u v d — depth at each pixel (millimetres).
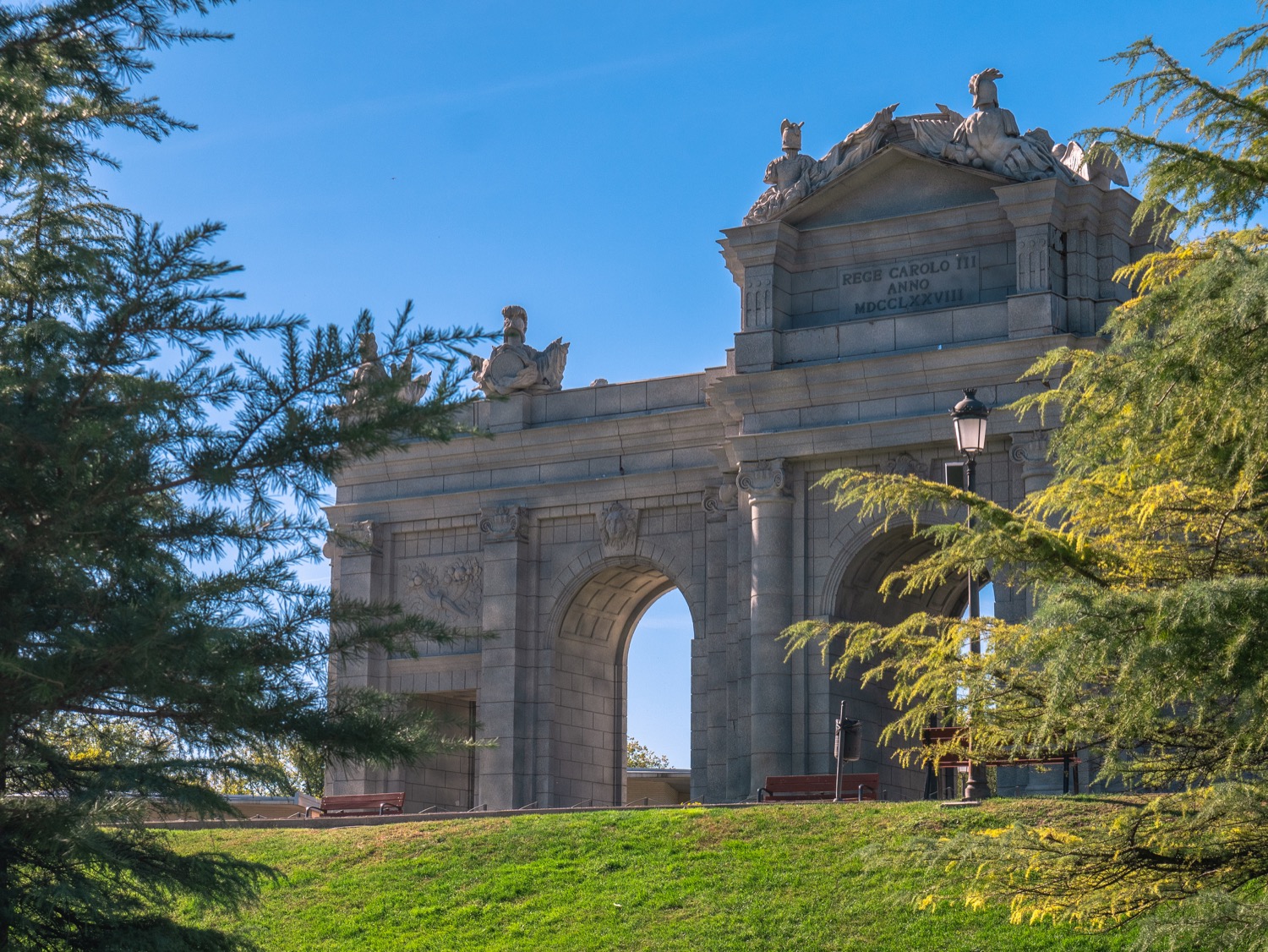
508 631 54562
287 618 22453
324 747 22391
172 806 22188
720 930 31047
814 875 32500
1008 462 47281
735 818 36312
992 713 20031
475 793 56375
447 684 55688
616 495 54312
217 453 21938
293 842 39344
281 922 34594
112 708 22375
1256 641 15719
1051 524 44531
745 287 50906
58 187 23656
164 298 21938
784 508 49406
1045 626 16734
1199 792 19672
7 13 22469
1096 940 28016
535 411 56531
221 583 21844
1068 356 19125
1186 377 16312
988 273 48969
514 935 32469
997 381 47250
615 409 55125
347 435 22031
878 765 49969
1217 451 17781
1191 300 16188
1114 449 18609
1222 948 17141
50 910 21344
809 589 49031
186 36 23062
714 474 52781
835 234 50562
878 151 50094
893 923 30016
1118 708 17703
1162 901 19391
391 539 57594
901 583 50594
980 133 48719
